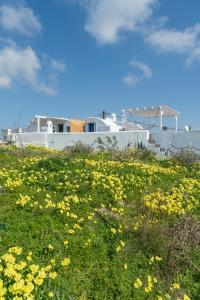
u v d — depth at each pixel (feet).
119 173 34.40
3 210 22.17
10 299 13.57
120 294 16.21
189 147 67.67
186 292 17.88
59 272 16.42
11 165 37.86
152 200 26.18
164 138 71.87
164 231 21.44
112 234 20.77
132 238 20.86
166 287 17.75
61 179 29.35
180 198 28.76
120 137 74.59
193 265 19.66
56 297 14.58
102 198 26.68
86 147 61.16
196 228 22.58
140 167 39.19
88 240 19.21
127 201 27.66
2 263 15.35
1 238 18.15
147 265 18.90
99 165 37.14
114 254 19.08
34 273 14.82
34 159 40.63
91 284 16.42
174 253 20.02
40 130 107.86
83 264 17.60
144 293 16.62
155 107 100.07
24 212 22.03
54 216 22.03
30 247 17.78
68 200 24.35
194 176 41.37
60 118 110.32
